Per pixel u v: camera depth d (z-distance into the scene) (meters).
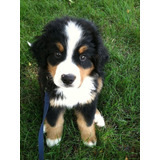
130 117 0.52
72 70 0.35
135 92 0.56
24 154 0.45
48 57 0.39
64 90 0.44
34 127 0.49
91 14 0.73
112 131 0.49
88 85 0.44
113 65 0.61
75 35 0.37
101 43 0.42
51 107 0.46
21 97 0.55
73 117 0.53
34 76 0.59
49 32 0.39
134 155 0.47
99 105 0.54
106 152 0.46
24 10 0.73
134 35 0.69
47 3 0.76
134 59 0.63
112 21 0.73
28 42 0.62
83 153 0.44
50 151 0.45
